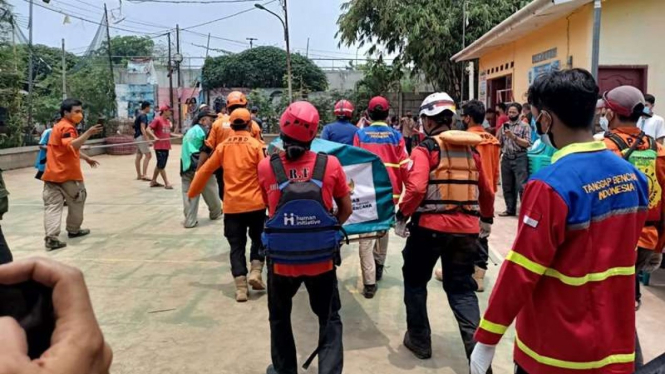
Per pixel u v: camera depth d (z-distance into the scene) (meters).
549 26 10.09
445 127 3.65
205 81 35.72
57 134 6.31
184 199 7.35
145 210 8.57
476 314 3.32
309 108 2.96
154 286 5.08
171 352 3.75
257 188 4.70
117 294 4.87
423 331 3.65
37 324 0.60
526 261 1.92
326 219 2.96
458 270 3.44
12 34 14.43
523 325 2.06
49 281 0.61
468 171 3.42
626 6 8.39
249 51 35.59
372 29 19.27
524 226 1.93
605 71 8.51
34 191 10.52
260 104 25.38
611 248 1.91
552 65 9.96
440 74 18.59
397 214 3.54
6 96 14.50
